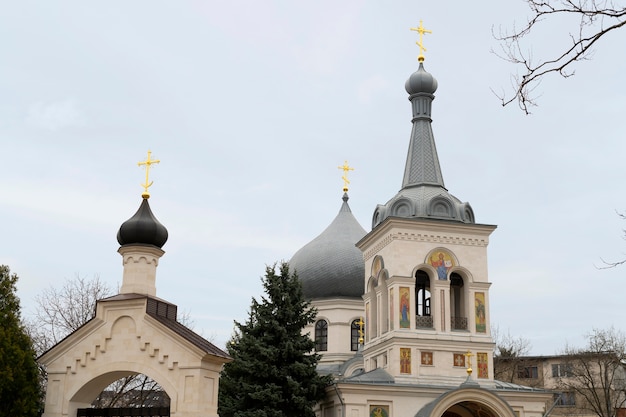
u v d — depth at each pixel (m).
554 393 53.03
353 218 72.19
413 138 57.62
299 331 50.56
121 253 37.62
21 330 34.16
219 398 48.97
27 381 33.19
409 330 50.34
